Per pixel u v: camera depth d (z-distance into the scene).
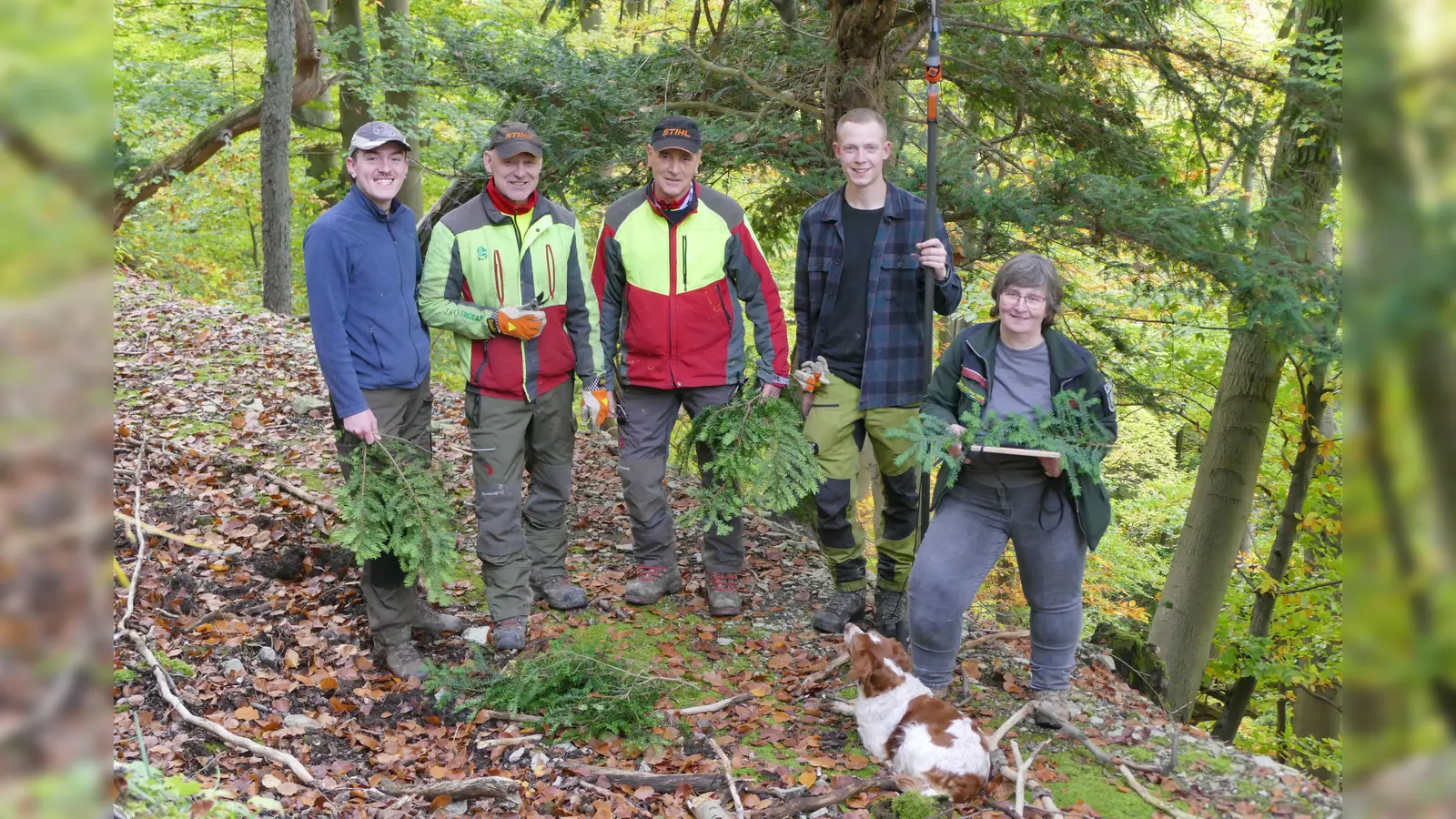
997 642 4.56
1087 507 3.29
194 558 4.43
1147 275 5.93
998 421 3.19
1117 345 7.55
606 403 4.08
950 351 3.45
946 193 5.87
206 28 12.42
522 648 4.02
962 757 3.06
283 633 3.96
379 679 3.78
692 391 4.27
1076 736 3.54
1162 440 11.48
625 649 4.14
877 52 5.81
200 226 13.83
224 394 6.67
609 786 3.24
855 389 4.11
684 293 4.09
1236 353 7.75
